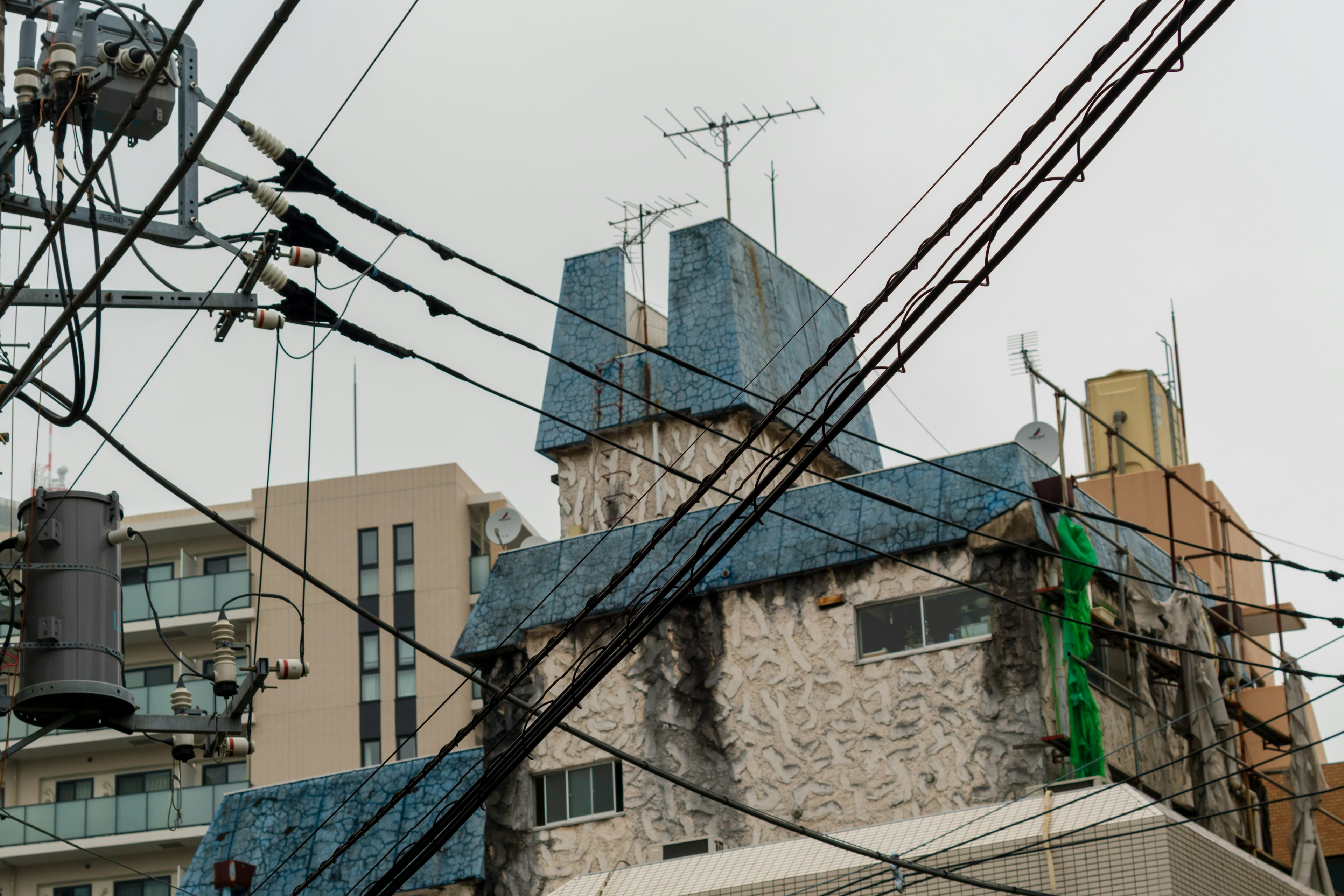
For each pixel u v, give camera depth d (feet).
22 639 56.13
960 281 35.91
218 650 60.29
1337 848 109.09
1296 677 87.76
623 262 118.83
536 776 89.66
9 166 52.70
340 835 91.61
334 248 51.49
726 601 88.28
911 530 84.38
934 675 81.71
